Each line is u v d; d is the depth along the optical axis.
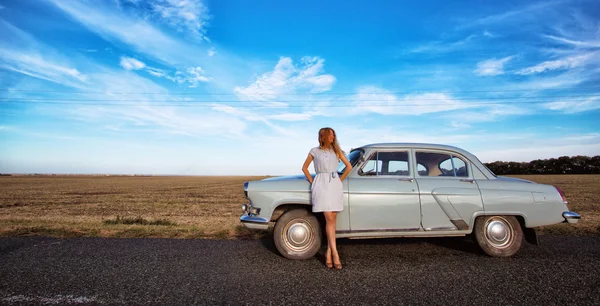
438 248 4.67
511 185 4.45
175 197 20.08
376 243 5.00
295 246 4.17
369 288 3.05
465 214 4.27
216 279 3.31
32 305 2.67
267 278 3.35
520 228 4.27
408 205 4.25
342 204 3.82
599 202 12.63
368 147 4.59
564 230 5.73
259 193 4.28
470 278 3.32
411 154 4.61
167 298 2.81
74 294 2.90
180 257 4.18
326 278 3.35
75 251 4.49
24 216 9.84
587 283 3.15
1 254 4.34
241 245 4.87
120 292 2.96
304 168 3.95
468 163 4.64
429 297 2.82
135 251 4.49
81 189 31.39
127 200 17.61
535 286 3.07
